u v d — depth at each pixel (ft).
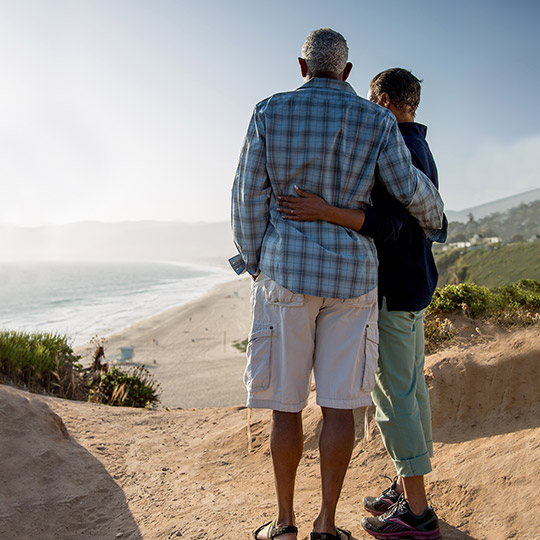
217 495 8.76
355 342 6.18
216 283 460.14
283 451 6.30
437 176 7.40
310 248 5.98
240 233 6.42
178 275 600.80
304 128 6.04
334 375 6.17
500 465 7.19
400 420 6.64
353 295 6.03
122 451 11.21
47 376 21.57
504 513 6.41
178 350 154.40
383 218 6.18
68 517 8.04
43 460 9.18
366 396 6.28
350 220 6.05
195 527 7.50
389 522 6.61
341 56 6.42
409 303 6.57
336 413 6.22
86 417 13.78
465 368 9.56
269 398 6.31
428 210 6.49
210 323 215.10
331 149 6.01
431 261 6.97
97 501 8.67
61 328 196.54
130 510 8.39
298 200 6.04
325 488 6.17
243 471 10.03
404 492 6.86
